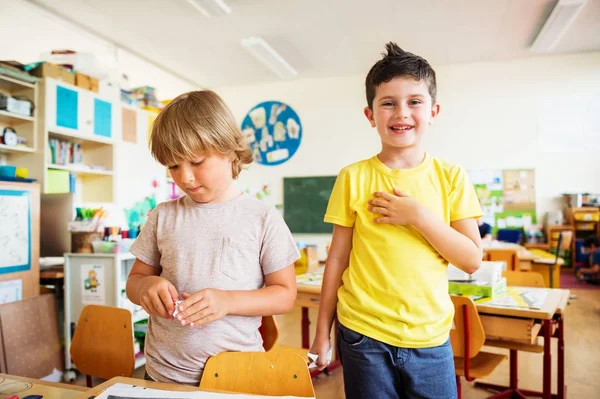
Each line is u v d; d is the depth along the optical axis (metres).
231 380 0.93
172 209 1.07
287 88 6.98
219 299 0.87
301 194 6.86
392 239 1.05
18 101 3.36
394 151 1.12
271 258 1.02
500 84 6.22
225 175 0.97
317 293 2.34
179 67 6.26
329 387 2.65
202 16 4.61
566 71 6.04
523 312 1.74
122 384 0.85
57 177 3.68
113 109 4.29
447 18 4.76
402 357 1.00
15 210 2.60
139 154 4.66
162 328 0.98
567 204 6.07
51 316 2.75
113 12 4.48
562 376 2.16
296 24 4.85
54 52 3.96
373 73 1.11
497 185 6.22
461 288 2.02
